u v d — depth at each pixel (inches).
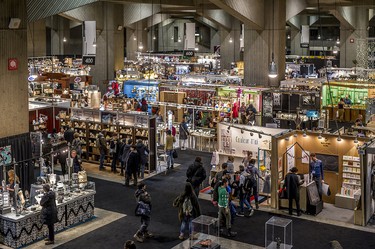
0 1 512.7
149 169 648.4
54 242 428.8
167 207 522.6
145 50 1898.4
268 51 1068.5
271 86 1074.1
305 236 446.3
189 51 1202.6
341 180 532.1
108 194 563.8
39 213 431.5
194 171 524.7
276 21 1058.7
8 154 529.3
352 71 1327.5
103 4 1305.4
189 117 869.2
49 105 748.0
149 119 647.8
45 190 422.0
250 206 495.8
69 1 610.5
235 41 1704.0
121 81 1198.9
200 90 962.1
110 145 661.9
